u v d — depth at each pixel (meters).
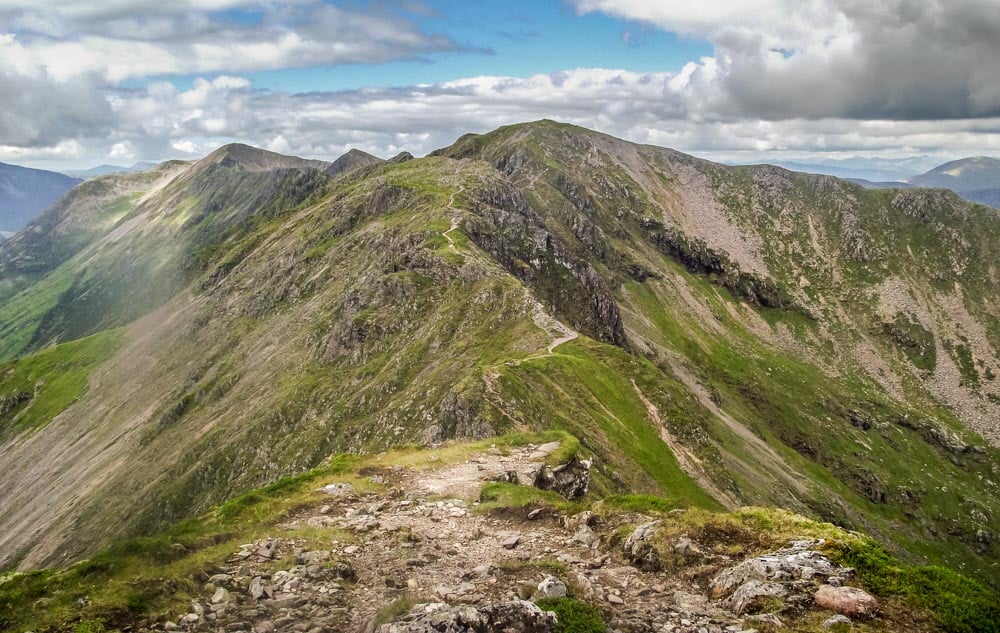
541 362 100.81
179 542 19.25
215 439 135.25
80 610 13.89
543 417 83.31
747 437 176.38
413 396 102.75
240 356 173.62
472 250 151.62
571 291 180.88
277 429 127.00
